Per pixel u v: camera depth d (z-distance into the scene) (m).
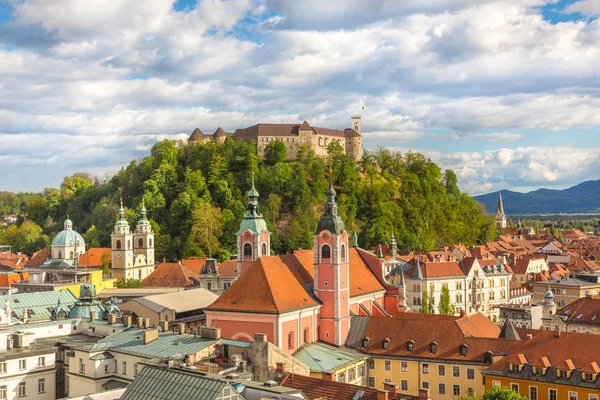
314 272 137.50
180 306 165.12
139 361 108.31
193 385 76.06
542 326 186.88
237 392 76.44
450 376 127.75
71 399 88.38
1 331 123.75
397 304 161.62
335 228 135.62
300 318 129.75
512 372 118.19
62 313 148.88
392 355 133.00
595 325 175.75
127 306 162.50
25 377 115.00
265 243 163.00
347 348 136.62
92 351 112.31
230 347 108.69
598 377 110.38
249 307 125.25
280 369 103.31
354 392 93.12
